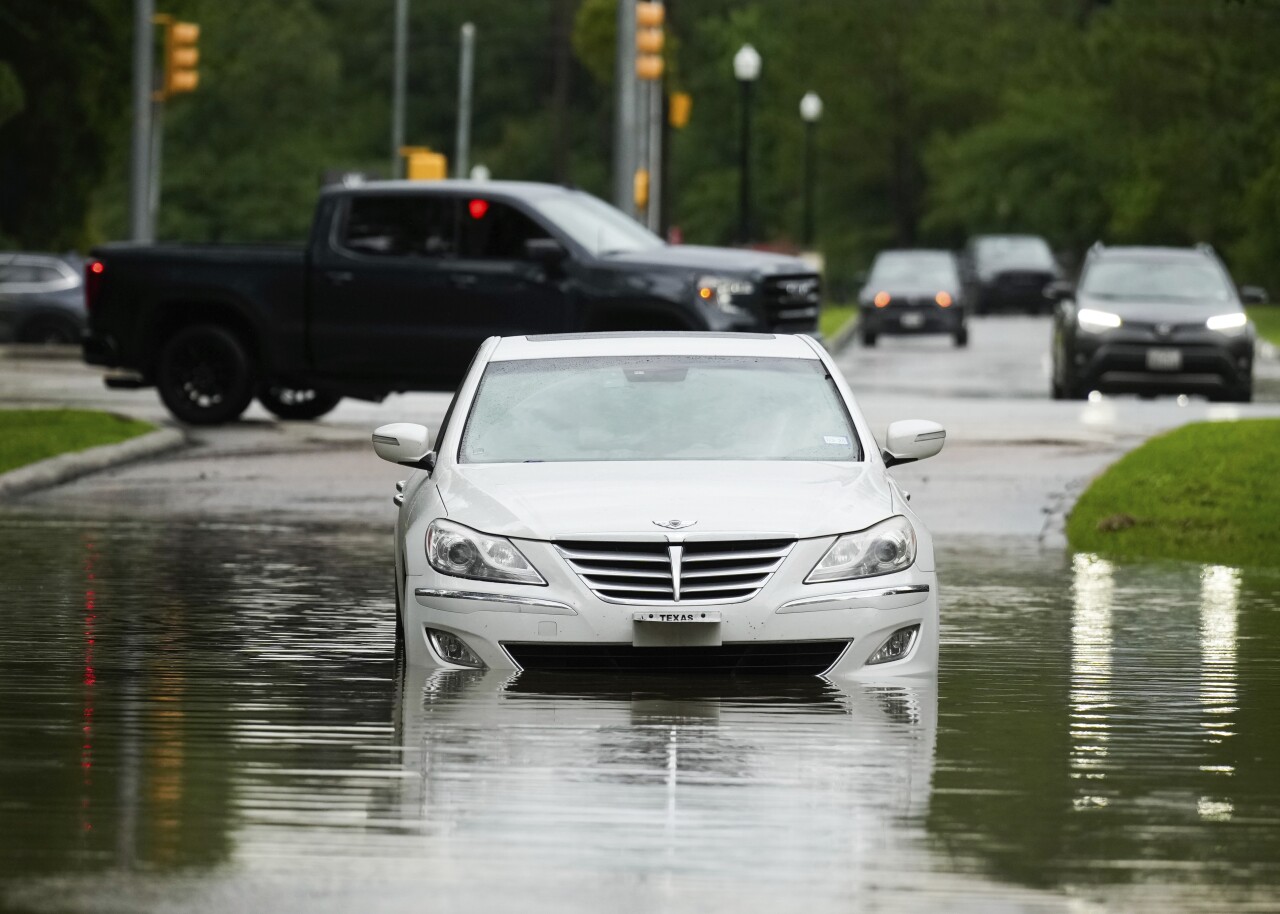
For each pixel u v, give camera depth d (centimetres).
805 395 2809
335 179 10431
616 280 5722
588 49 19975
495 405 2794
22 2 13988
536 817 1934
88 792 2023
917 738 2281
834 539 2505
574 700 2434
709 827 1903
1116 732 2334
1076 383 7250
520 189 5875
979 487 4747
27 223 14562
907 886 1720
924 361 10038
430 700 2442
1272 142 15700
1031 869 1773
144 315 6091
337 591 3372
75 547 3881
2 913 1634
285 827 1897
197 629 2994
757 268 5712
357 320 5922
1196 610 3244
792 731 2297
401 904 1662
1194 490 4497
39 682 2592
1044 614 3203
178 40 8919
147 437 5497
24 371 8281
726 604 2461
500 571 2495
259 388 6078
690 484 2575
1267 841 1870
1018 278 17075
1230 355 7175
